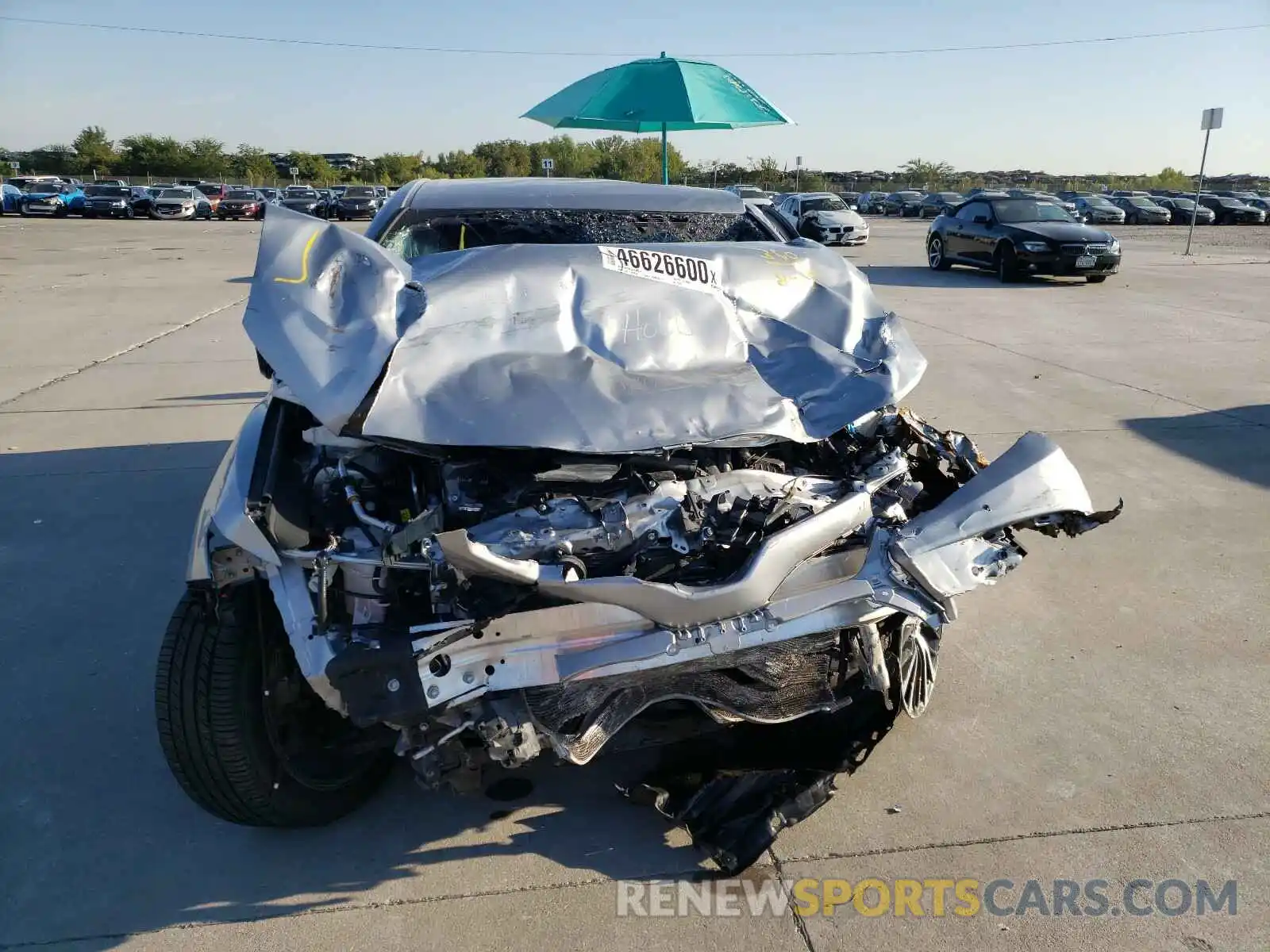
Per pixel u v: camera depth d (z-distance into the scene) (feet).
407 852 8.96
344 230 9.91
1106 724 10.68
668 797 9.12
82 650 12.47
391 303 9.23
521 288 9.85
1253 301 42.57
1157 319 37.40
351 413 8.15
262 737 8.46
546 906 8.24
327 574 7.81
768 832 8.56
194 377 27.78
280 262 9.31
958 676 11.73
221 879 8.63
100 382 27.17
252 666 8.39
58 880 8.62
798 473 9.64
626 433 8.41
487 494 8.64
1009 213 52.95
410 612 8.14
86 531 16.34
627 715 8.32
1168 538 15.65
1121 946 7.66
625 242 12.92
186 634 8.31
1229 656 12.07
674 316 10.01
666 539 8.34
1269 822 9.07
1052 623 12.99
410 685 7.55
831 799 9.46
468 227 13.34
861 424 10.17
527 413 8.43
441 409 8.36
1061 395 24.76
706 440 8.50
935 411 23.15
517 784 9.95
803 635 8.39
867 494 8.95
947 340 33.09
